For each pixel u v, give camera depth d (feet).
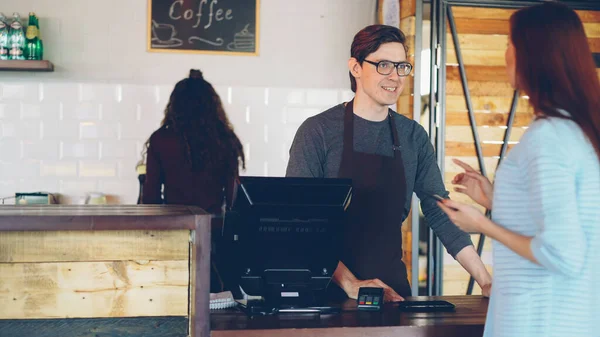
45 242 6.42
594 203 5.67
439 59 15.02
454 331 6.84
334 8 16.83
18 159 15.80
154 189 11.98
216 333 6.47
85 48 15.97
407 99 15.28
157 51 16.17
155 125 16.15
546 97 5.83
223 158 12.08
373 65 8.71
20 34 15.35
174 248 6.63
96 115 15.98
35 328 6.41
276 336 6.55
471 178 7.00
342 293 8.44
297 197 7.36
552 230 5.48
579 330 5.67
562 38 5.80
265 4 16.62
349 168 8.91
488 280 8.56
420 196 9.35
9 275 6.36
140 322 6.57
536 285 5.76
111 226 6.32
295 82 16.70
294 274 7.47
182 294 6.64
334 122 9.05
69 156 15.92
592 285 5.71
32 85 15.84
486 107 15.20
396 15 15.55
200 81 12.28
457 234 8.80
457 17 15.07
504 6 15.16
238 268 7.43
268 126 16.58
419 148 9.27
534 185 5.62
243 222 7.36
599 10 15.53
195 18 16.33
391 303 7.95
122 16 16.08
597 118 5.74
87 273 6.49
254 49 16.53
